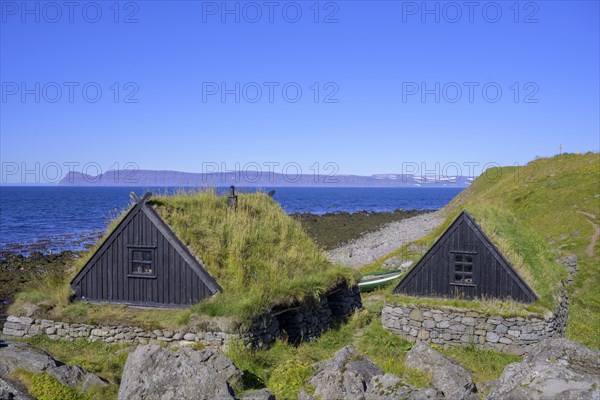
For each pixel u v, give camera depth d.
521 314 19.08
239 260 18.31
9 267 41.84
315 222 87.31
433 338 20.11
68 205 134.62
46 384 10.60
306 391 10.80
